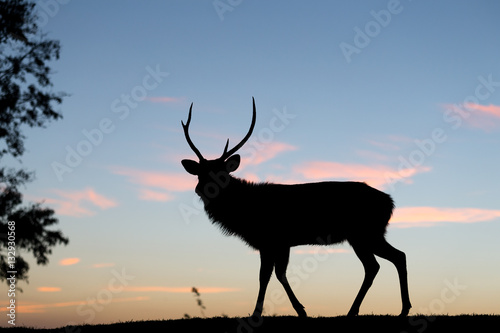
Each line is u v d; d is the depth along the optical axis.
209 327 11.66
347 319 11.80
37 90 24.48
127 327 12.05
